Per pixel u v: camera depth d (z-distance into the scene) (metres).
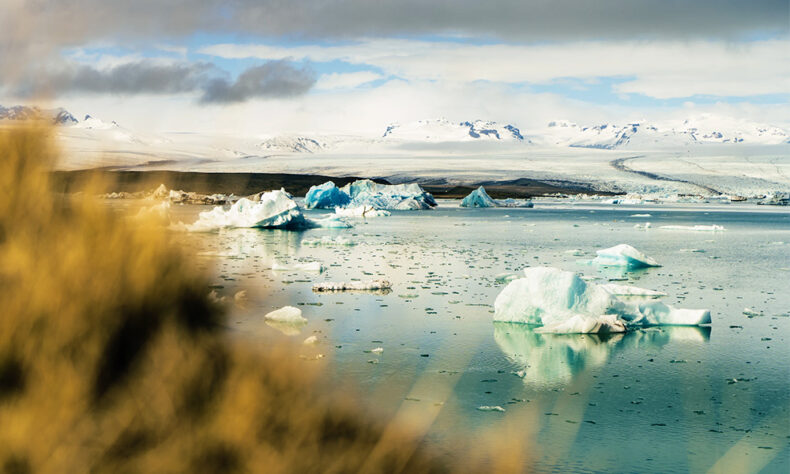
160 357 2.46
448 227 42.34
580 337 12.17
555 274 13.35
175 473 2.18
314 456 2.42
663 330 12.86
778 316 14.34
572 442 7.37
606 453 7.12
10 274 2.41
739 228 44.28
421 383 9.08
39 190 2.60
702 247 30.42
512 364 10.41
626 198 112.38
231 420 2.29
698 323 13.27
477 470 3.85
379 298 15.55
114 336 2.46
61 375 2.28
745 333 12.67
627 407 8.59
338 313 13.67
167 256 2.71
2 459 2.07
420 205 69.62
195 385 2.41
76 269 2.45
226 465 2.24
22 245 2.48
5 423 2.12
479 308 14.57
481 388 9.19
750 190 145.88
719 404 8.77
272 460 2.30
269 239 31.30
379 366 9.83
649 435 7.66
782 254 27.14
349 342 11.32
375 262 22.98
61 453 2.11
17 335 2.29
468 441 6.72
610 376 9.92
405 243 30.56
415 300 15.39
